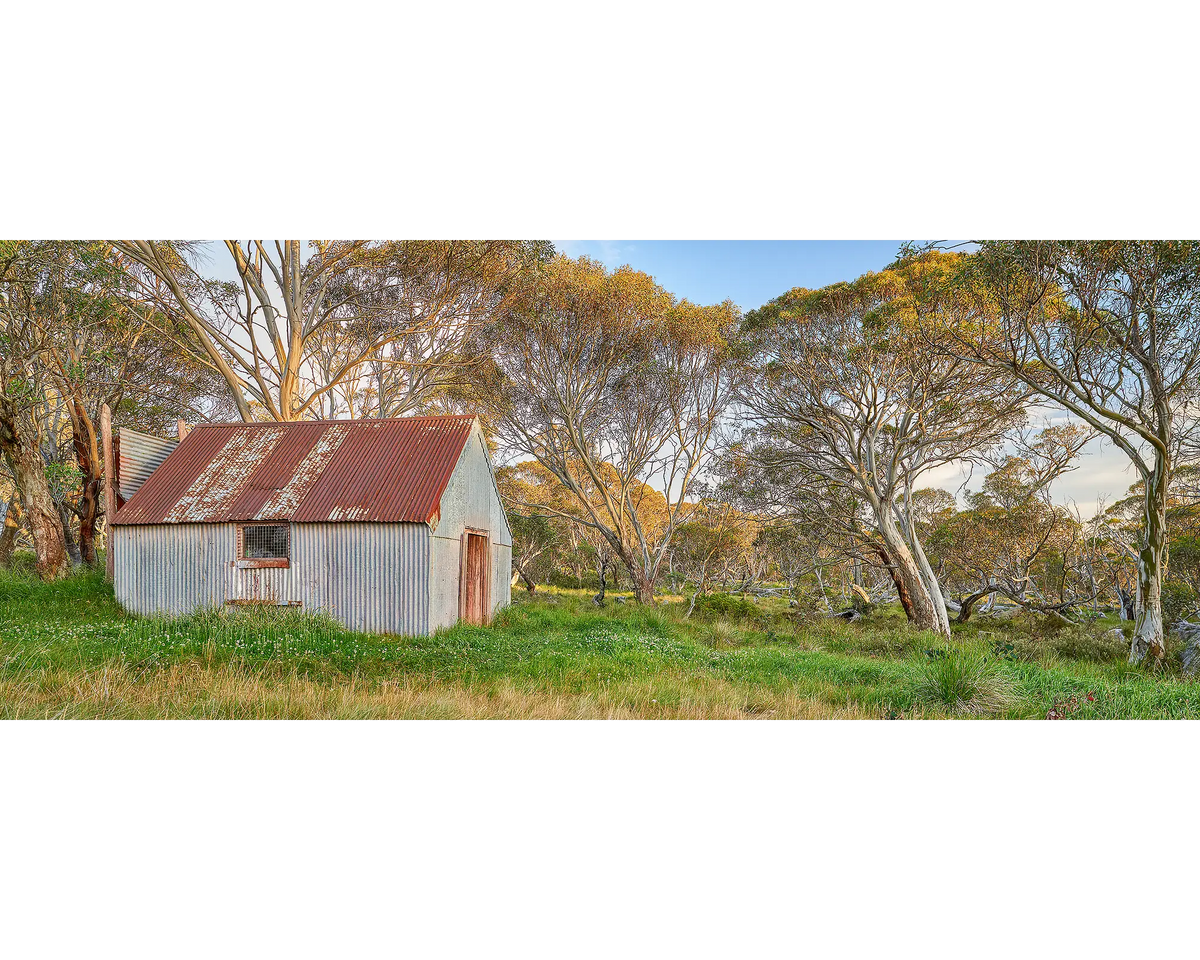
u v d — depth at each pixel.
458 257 19.73
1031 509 25.19
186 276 20.19
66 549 18.22
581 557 41.25
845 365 20.86
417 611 13.09
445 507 14.11
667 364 24.09
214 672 8.75
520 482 34.88
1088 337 14.12
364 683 8.92
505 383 23.44
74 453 21.02
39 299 16.22
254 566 13.66
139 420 22.56
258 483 14.52
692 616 24.11
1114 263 13.06
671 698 8.48
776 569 36.59
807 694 9.36
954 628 23.00
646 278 22.33
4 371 15.62
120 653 9.19
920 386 19.23
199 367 23.80
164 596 13.95
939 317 17.27
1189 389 14.07
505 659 11.04
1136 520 27.25
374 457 14.89
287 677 8.99
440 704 7.32
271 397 21.69
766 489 24.14
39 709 6.39
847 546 26.33
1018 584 25.42
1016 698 9.02
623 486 25.59
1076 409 14.78
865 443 22.34
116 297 18.23
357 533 13.45
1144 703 8.76
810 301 20.78
